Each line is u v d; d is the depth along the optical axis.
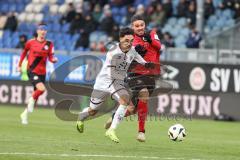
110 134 31.50
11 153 28.03
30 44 48.78
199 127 52.12
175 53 64.44
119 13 81.62
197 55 63.72
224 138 42.94
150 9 77.94
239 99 61.03
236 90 61.19
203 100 61.88
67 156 27.78
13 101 68.31
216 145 37.25
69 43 78.94
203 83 62.00
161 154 30.42
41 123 48.00
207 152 32.72
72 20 81.38
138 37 34.75
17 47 77.69
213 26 76.19
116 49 32.84
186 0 77.25
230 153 32.81
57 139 35.84
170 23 77.31
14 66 68.25
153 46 35.00
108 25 77.81
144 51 34.75
